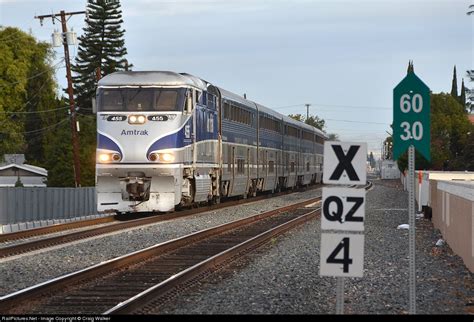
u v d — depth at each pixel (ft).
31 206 210.59
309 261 117.50
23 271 106.93
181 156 189.98
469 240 111.34
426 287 94.53
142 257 118.83
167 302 81.66
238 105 259.60
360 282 97.40
